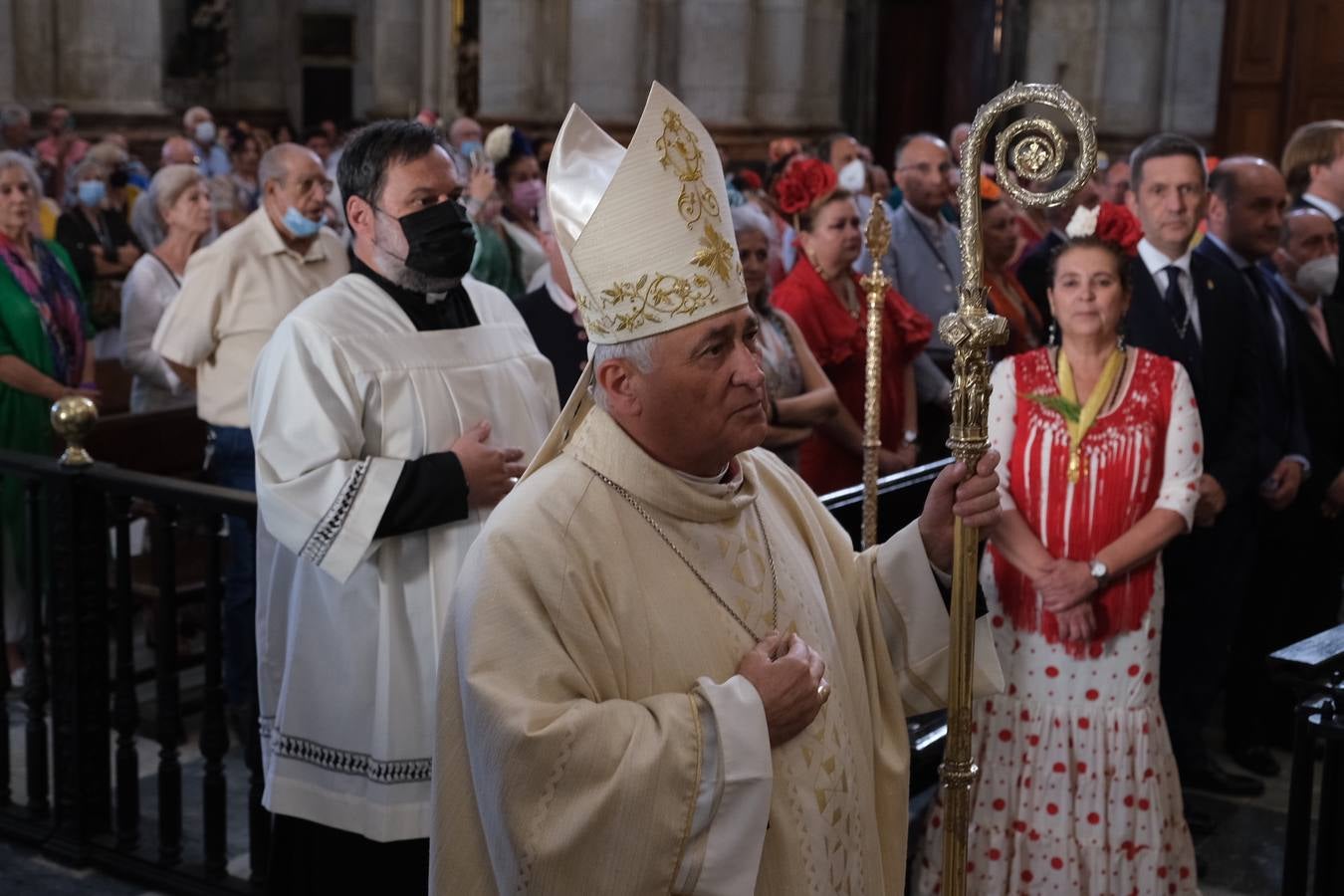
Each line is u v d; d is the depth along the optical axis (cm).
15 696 482
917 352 472
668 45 1461
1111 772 326
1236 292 415
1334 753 254
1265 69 1524
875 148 1823
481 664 170
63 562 360
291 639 284
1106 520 326
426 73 1767
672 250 175
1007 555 328
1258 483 442
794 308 445
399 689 275
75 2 1409
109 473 355
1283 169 538
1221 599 423
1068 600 319
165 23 1938
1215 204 462
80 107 1411
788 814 179
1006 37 1716
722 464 188
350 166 283
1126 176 674
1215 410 409
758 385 180
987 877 330
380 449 278
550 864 166
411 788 276
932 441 528
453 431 283
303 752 283
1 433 487
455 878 179
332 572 266
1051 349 340
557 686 170
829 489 453
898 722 210
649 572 181
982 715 332
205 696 346
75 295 519
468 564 179
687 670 179
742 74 1423
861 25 1784
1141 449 327
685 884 169
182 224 543
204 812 349
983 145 187
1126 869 326
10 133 1116
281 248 443
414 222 279
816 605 196
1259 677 455
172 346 439
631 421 183
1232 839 403
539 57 1522
